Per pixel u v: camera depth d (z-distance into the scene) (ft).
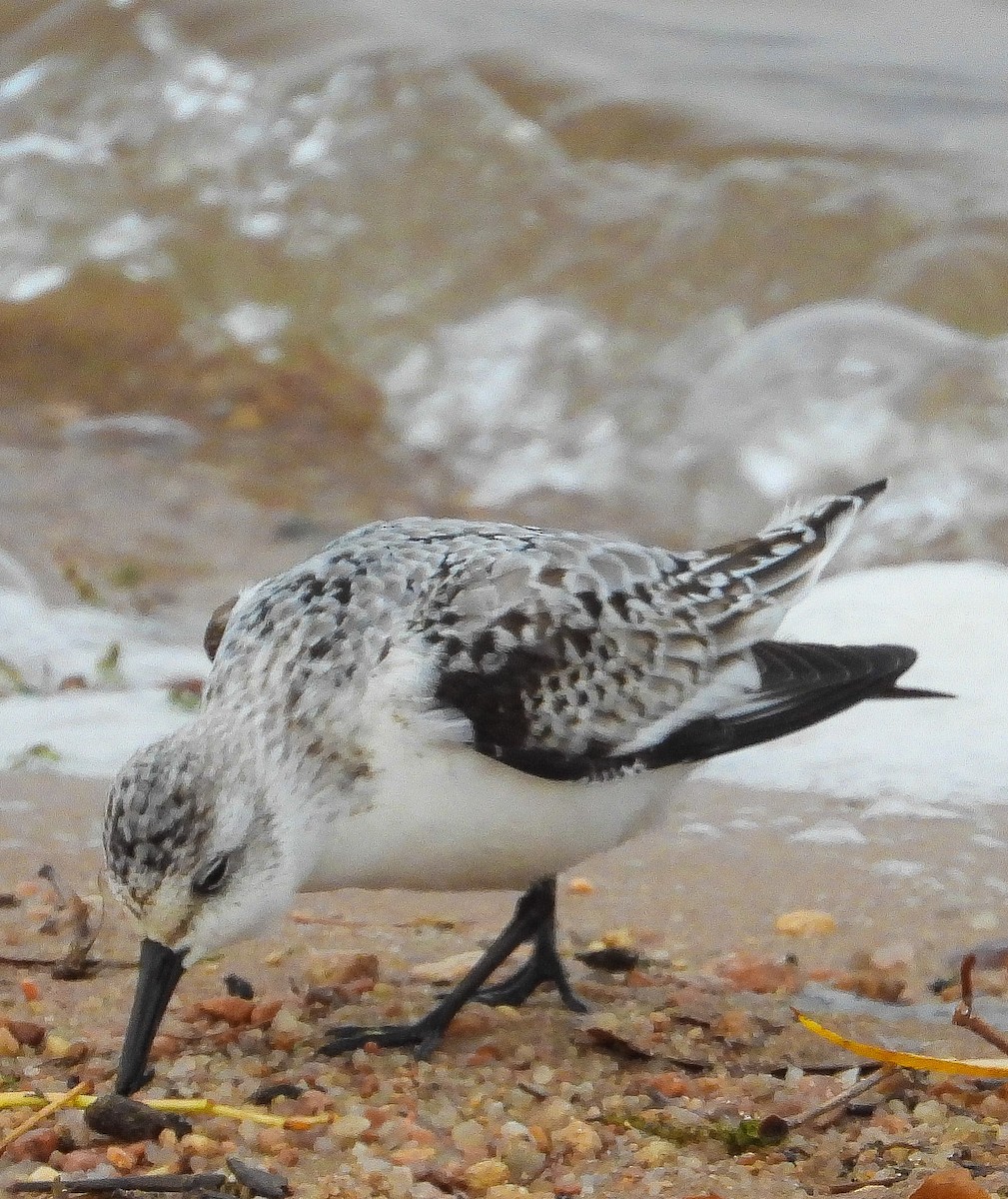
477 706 25.54
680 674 27.94
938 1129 24.00
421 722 25.14
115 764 38.27
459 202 80.02
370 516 64.49
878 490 31.22
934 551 62.95
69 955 28.50
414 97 83.10
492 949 27.50
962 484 64.64
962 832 35.35
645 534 66.54
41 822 34.96
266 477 67.05
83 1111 23.70
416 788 25.38
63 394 73.15
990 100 88.12
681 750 27.76
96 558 57.36
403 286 77.82
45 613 49.42
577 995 28.55
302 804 24.86
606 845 27.58
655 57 91.45
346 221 79.66
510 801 25.94
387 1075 25.62
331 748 25.07
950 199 78.84
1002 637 42.42
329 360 75.92
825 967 29.91
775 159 82.74
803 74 90.12
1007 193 79.20
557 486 68.90
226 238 79.41
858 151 83.10
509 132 82.23
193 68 84.89
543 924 28.17
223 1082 24.98
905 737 39.17
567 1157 23.13
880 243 76.89
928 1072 25.54
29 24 86.63
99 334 76.64
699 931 31.35
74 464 66.18
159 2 87.04
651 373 73.72
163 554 58.49
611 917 31.91
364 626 25.75
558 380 73.82
